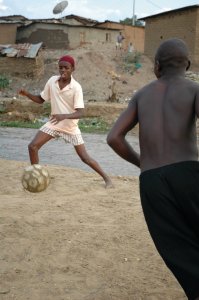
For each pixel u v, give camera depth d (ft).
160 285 11.59
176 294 11.13
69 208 17.95
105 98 103.86
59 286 11.37
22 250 13.35
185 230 7.97
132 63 125.80
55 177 23.71
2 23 135.23
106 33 139.54
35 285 11.39
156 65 8.88
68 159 37.81
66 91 19.98
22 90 20.49
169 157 8.07
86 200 19.35
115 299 10.80
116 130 8.55
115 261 12.89
